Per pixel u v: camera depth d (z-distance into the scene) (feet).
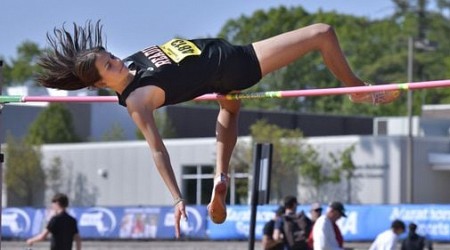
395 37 357.61
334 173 177.58
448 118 220.64
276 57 27.14
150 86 25.71
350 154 176.45
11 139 204.85
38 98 35.17
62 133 235.61
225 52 26.61
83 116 244.22
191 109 226.38
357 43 368.68
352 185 177.58
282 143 180.14
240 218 128.26
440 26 356.79
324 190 179.63
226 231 129.70
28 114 238.68
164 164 25.25
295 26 374.02
